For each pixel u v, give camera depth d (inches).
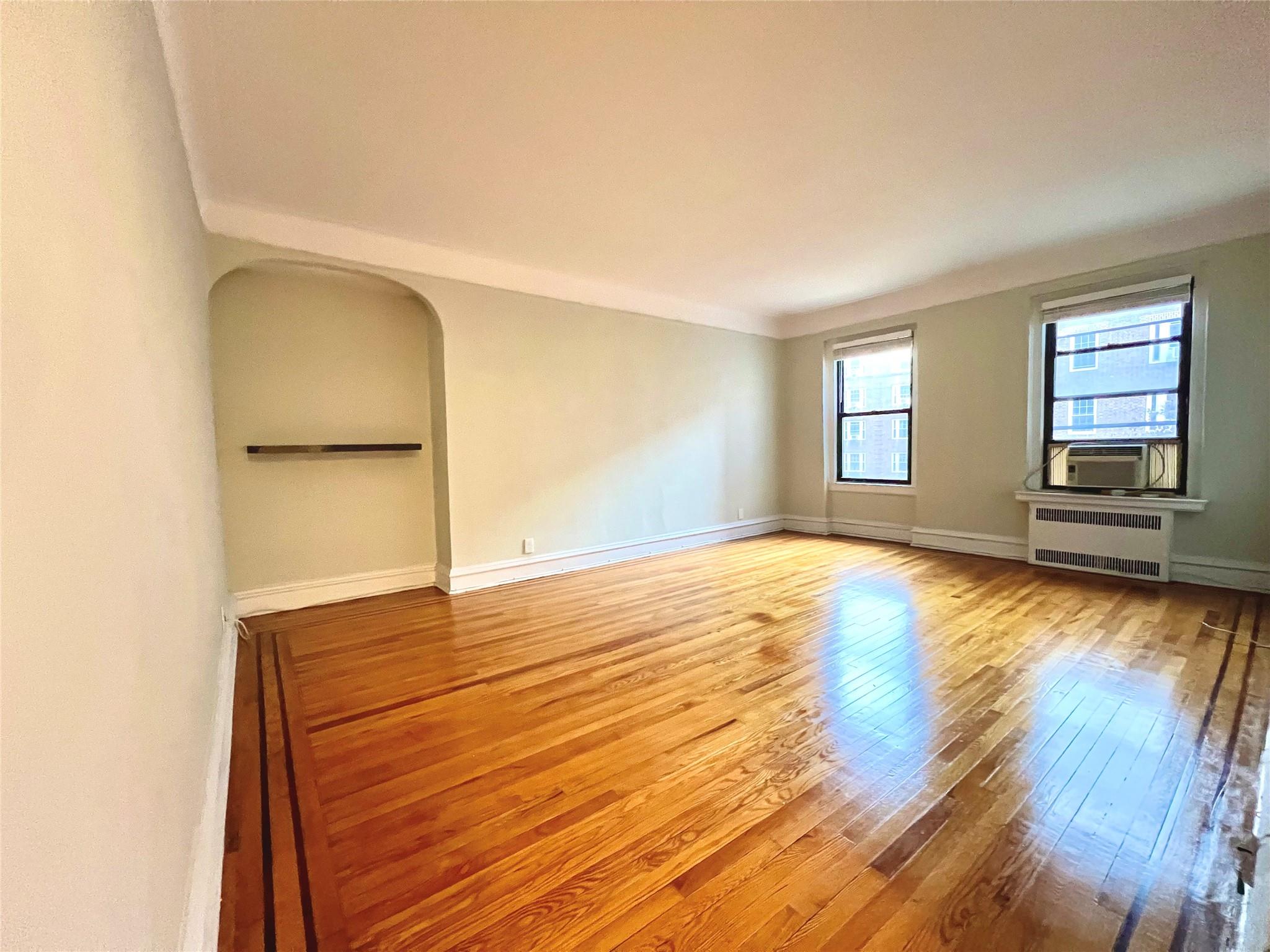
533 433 173.8
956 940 45.3
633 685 95.3
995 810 61.7
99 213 30.3
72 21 26.8
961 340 194.2
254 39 72.1
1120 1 69.5
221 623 98.4
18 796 16.0
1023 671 97.6
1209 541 145.3
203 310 106.0
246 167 105.3
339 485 150.4
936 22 72.5
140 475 36.4
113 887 23.9
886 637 116.0
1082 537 164.7
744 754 73.7
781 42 75.5
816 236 147.6
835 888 51.0
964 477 196.4
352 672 101.9
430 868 54.2
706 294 208.2
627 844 57.2
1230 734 75.3
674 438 214.5
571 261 165.3
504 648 113.0
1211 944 44.4
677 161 106.5
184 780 43.4
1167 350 152.3
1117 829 58.3
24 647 17.0
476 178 112.0
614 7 68.7
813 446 248.1
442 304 153.5
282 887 52.0
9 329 17.3
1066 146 104.5
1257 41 76.4
